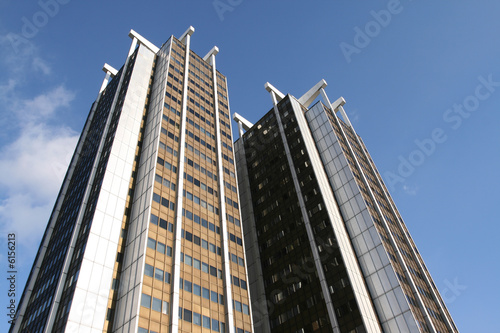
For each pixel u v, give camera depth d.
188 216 58.88
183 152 67.56
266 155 101.75
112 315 44.72
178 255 51.78
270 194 92.12
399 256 72.12
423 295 70.00
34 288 58.94
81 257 48.00
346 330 59.47
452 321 72.88
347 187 81.69
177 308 46.25
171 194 59.56
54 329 43.28
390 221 84.19
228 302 53.03
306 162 88.31
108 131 72.19
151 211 54.06
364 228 73.12
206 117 82.81
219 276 55.81
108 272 47.97
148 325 42.72
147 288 45.66
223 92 96.56
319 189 80.38
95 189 58.97
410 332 57.25
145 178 60.00
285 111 105.62
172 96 78.06
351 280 63.50
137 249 49.84
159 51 93.81
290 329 67.31
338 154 88.88
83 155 79.19
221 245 60.50
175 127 72.06
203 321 48.28
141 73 82.19
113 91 86.56
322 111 101.19
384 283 64.31
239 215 69.69
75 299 42.94
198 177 67.31
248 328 53.28
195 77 90.31
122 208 56.06
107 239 50.91
